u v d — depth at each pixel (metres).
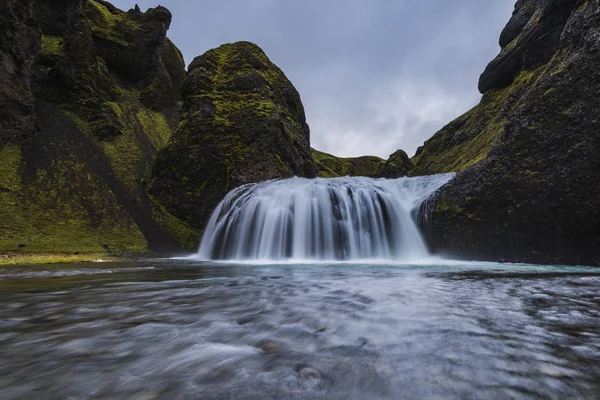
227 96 40.16
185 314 4.69
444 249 21.36
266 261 20.62
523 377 2.51
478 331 3.74
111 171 37.22
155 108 64.81
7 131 32.38
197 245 29.91
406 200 24.55
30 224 25.42
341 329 3.87
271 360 2.90
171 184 34.19
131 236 28.48
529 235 18.69
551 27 39.38
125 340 3.48
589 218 17.09
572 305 5.24
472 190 20.53
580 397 2.19
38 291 7.09
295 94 48.78
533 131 19.22
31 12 37.62
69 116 43.81
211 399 2.19
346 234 22.52
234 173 31.58
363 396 2.23
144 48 66.19
